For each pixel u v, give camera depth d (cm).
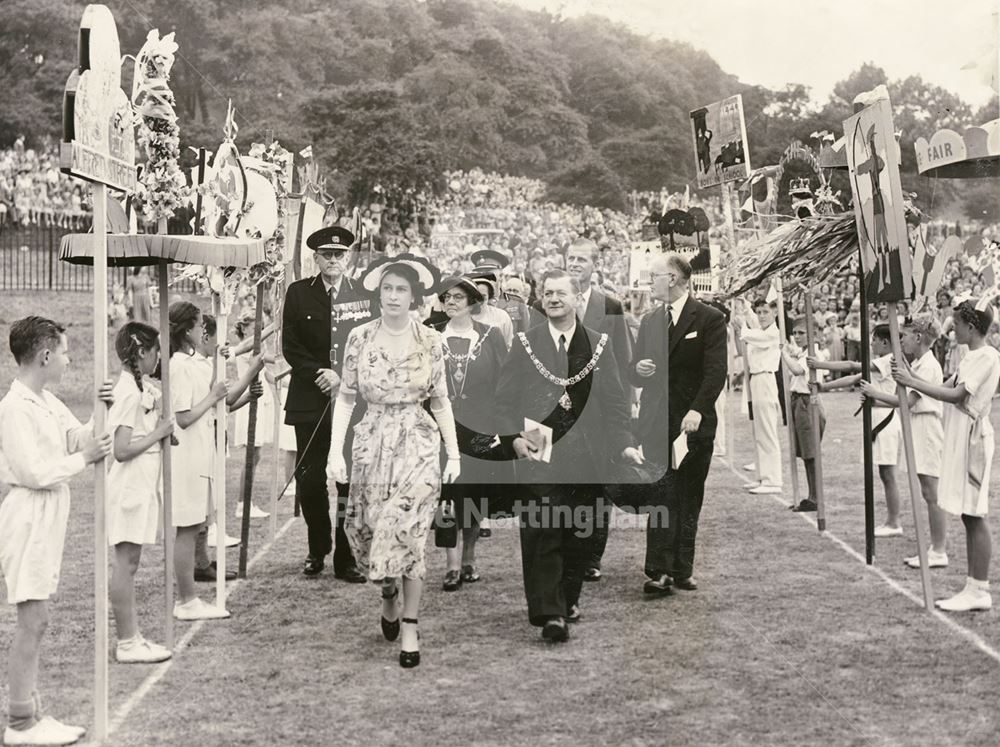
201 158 633
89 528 909
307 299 751
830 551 811
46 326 451
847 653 554
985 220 4109
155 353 552
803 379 982
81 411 1692
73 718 468
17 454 434
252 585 723
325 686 509
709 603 655
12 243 2694
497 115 3888
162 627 618
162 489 621
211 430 660
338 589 710
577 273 763
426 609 657
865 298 769
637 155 3381
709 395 657
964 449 639
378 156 3650
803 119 4841
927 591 641
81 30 426
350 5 4419
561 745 429
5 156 3027
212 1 4262
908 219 775
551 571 585
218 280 666
